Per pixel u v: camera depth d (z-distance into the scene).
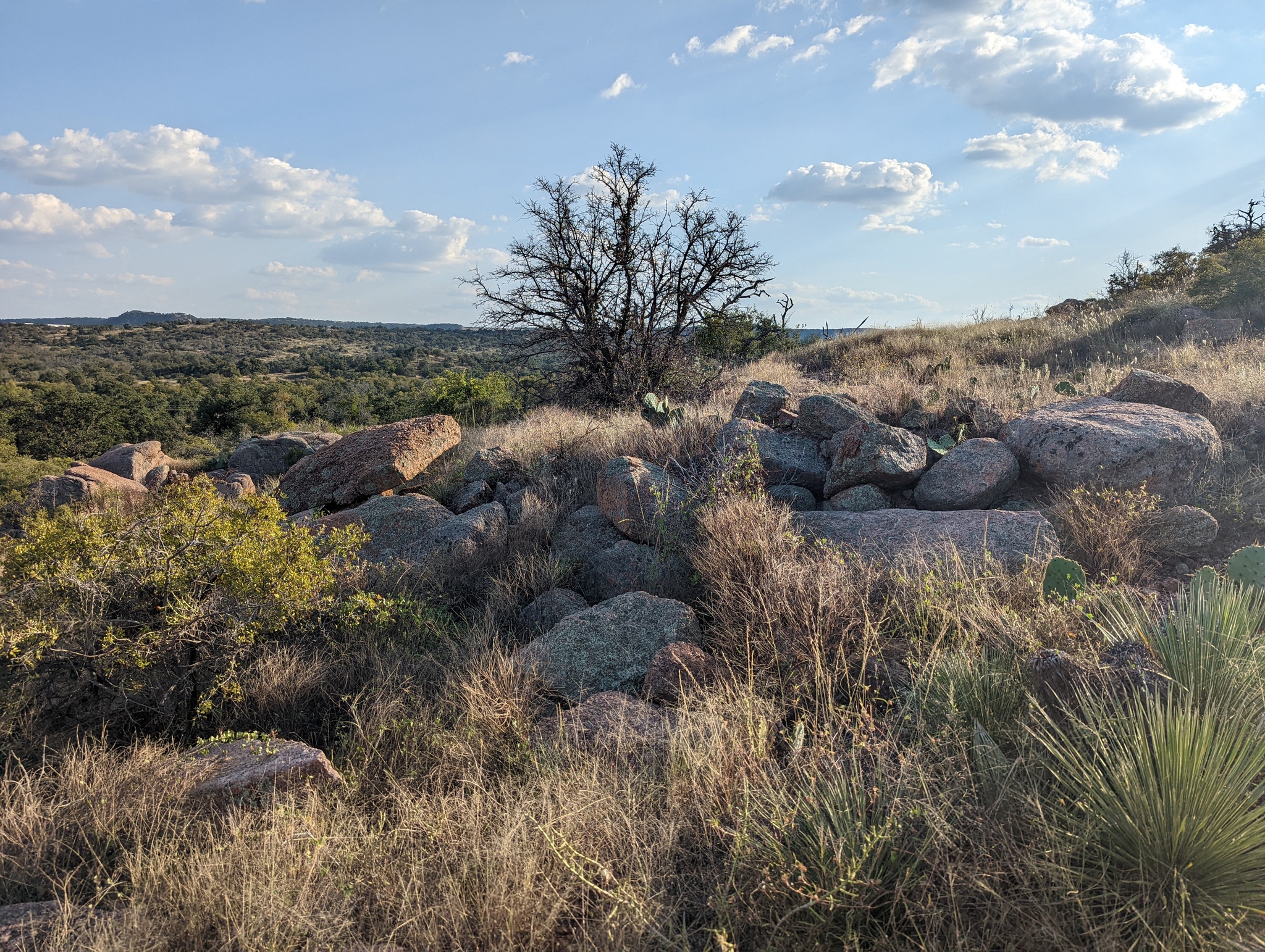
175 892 2.49
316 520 7.04
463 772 3.17
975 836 2.22
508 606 5.15
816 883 2.15
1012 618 3.46
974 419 6.55
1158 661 2.89
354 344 186.25
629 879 2.26
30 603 3.79
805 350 20.34
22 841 2.84
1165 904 1.94
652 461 6.98
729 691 3.28
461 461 8.78
